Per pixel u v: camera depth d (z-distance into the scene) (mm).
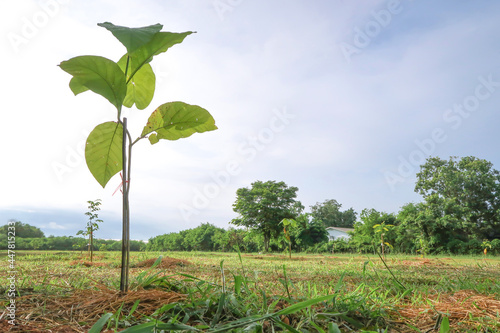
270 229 31016
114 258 8008
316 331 1395
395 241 23672
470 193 24734
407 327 1617
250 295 1850
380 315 1702
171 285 2094
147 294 1798
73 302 1803
